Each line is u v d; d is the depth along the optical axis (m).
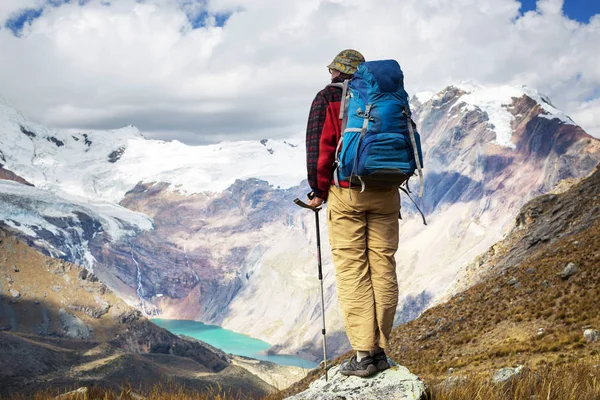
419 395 5.23
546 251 78.69
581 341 37.12
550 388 5.30
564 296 53.28
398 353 64.94
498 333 53.34
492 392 5.34
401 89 5.35
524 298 59.72
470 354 49.38
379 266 5.78
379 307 5.77
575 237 74.06
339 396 5.43
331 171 5.64
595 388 5.37
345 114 5.45
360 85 5.38
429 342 63.09
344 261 5.80
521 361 36.91
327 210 5.88
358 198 5.57
